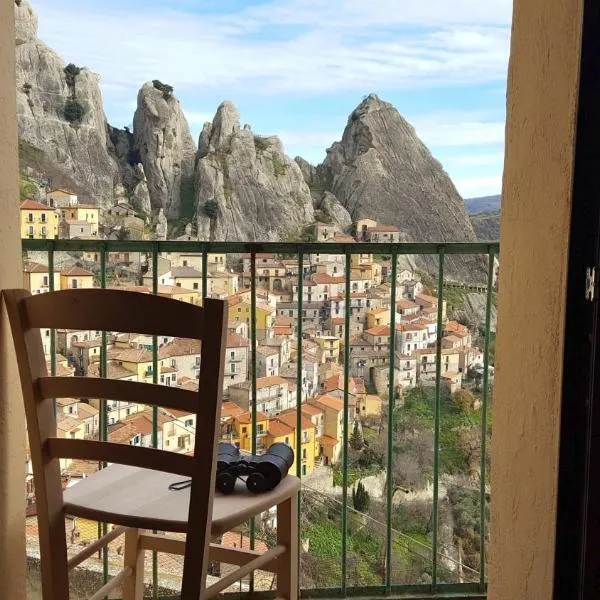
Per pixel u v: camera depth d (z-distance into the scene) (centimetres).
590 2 114
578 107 117
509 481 152
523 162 146
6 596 150
